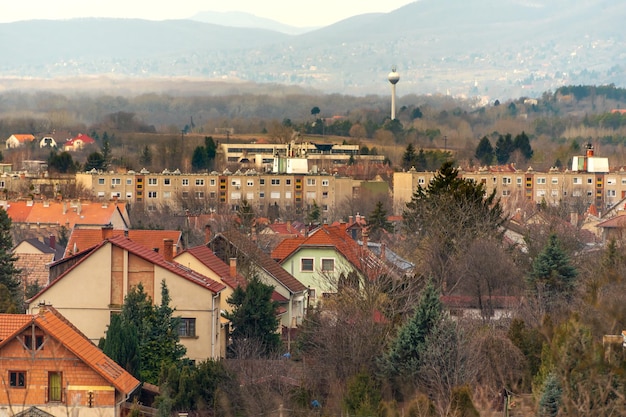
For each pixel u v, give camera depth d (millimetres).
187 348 170500
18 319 136750
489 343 146500
